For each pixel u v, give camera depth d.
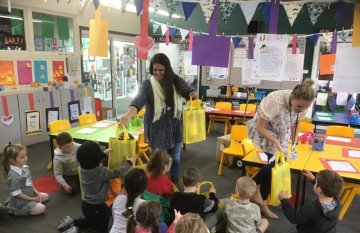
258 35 2.20
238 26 7.04
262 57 2.23
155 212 1.74
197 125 2.50
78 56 6.04
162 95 2.31
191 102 2.46
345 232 2.51
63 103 5.47
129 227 1.75
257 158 2.60
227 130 5.77
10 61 4.73
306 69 6.53
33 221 2.62
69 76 5.85
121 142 2.31
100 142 3.20
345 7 2.09
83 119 4.07
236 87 6.86
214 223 2.06
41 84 5.22
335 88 2.05
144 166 2.42
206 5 2.09
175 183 2.54
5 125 4.57
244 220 1.96
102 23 2.05
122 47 7.60
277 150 2.12
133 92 8.21
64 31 5.73
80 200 3.00
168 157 2.28
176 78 2.39
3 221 2.60
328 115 4.63
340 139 3.27
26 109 4.85
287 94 2.21
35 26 5.18
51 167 3.87
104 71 7.17
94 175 2.29
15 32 4.84
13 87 4.80
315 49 6.28
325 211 1.77
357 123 4.04
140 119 3.86
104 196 2.38
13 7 4.70
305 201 3.01
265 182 2.47
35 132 5.02
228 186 3.42
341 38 3.63
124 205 1.96
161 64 2.24
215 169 3.98
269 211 2.66
